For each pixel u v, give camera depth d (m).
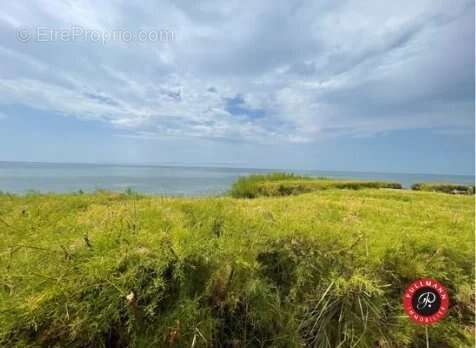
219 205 2.77
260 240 1.73
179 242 1.54
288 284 1.67
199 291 1.44
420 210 3.38
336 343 1.57
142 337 1.31
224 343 1.50
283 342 1.53
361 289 1.60
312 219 2.37
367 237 1.98
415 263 1.83
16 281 1.30
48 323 1.26
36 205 2.80
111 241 1.54
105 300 1.29
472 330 1.78
